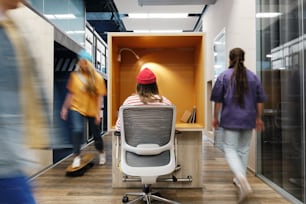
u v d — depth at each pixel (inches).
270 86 130.8
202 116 121.1
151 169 87.1
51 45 134.9
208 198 108.7
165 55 143.1
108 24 326.3
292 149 110.0
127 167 87.0
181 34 119.0
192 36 121.3
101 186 123.4
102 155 165.8
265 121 133.0
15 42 29.4
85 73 151.9
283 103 117.8
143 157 88.3
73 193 114.0
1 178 29.3
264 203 102.2
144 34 118.3
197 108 132.0
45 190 116.3
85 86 147.3
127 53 142.3
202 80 121.9
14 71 28.9
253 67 144.3
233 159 99.3
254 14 143.5
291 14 109.9
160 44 135.5
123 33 119.2
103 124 163.2
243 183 96.5
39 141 31.8
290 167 111.5
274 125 126.7
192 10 310.2
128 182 120.9
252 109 100.3
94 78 153.9
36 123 31.2
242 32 162.7
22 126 29.9
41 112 31.7
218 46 230.1
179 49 143.1
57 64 163.9
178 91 142.8
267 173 131.3
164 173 87.8
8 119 28.9
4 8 29.3
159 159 88.7
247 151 104.0
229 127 100.3
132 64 142.7
